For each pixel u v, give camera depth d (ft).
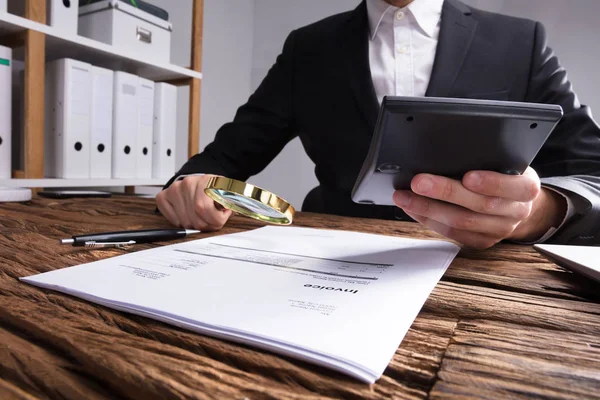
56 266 1.18
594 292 1.08
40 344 0.72
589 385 0.60
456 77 3.17
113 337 0.73
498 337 0.77
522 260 1.45
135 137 4.99
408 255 1.40
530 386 0.59
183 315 0.79
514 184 1.26
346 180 3.52
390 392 0.57
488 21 3.43
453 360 0.67
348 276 1.10
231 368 0.63
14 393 0.60
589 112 2.70
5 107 3.92
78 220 2.06
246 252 1.39
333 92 3.48
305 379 0.60
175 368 0.62
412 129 1.09
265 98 3.84
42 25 3.96
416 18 3.38
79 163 4.44
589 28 6.91
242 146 3.59
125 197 3.40
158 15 5.34
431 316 0.87
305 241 1.62
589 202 1.61
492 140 1.13
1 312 0.84
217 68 8.47
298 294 0.93
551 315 0.90
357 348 0.66
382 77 3.51
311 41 3.72
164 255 1.32
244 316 0.79
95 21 4.81
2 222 1.93
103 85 4.60
